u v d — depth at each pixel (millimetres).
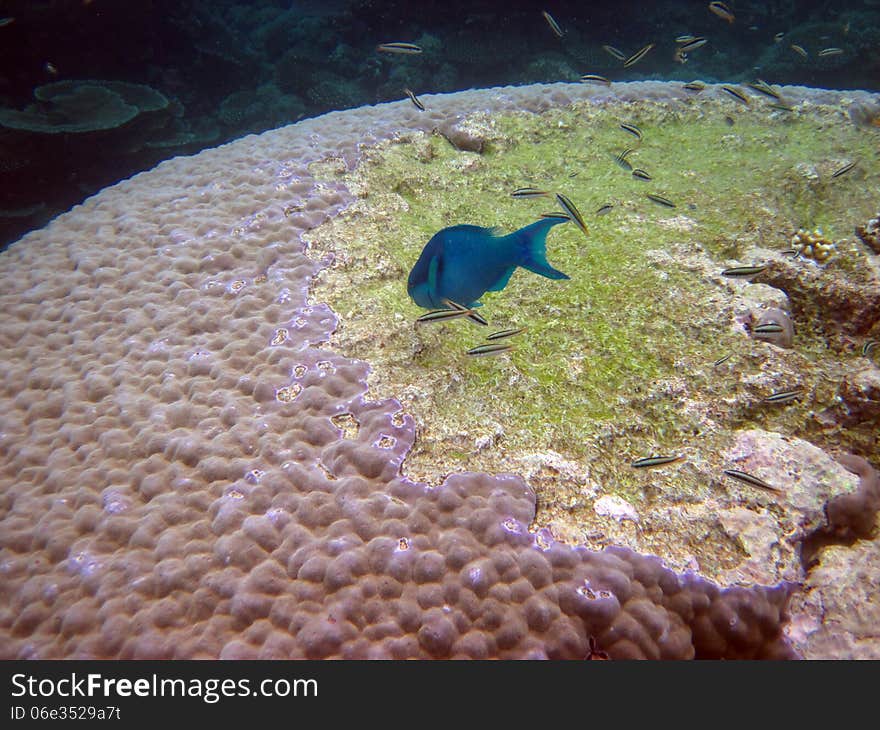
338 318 1012
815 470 844
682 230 1237
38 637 727
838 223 1289
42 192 2615
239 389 926
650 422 899
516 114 1603
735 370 956
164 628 714
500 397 911
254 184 1314
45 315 1091
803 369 964
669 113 1631
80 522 794
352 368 921
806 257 1212
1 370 1001
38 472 862
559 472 814
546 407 903
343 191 1284
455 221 1277
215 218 1233
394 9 4074
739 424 917
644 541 766
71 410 925
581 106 1637
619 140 1556
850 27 4172
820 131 1546
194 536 773
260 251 1146
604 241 1216
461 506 772
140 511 804
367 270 1105
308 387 904
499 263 784
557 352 990
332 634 695
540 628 704
